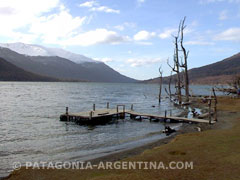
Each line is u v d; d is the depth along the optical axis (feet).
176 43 170.09
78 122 95.35
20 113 121.70
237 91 207.31
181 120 93.40
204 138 53.06
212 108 130.00
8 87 428.97
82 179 32.22
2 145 58.59
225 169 32.96
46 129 81.10
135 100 219.61
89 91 382.01
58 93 305.53
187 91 163.12
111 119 105.29
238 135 55.01
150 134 72.49
